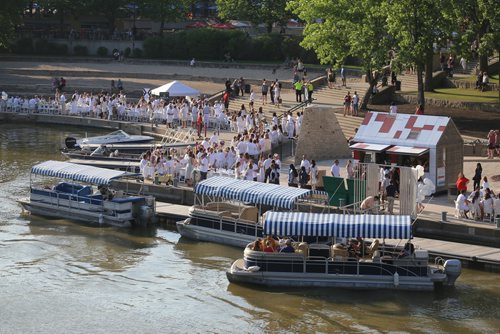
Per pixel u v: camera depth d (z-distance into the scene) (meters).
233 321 56.78
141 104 125.88
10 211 81.00
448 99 111.44
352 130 104.00
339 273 61.50
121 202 76.06
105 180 77.44
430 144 78.56
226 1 168.50
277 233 62.12
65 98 133.75
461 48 102.25
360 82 131.25
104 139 107.50
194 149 93.00
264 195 70.00
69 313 58.00
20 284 62.72
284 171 90.06
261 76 146.62
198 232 72.44
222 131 112.88
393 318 56.91
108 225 76.75
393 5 100.50
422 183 74.69
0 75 153.00
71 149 105.56
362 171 80.06
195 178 84.88
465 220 71.25
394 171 75.06
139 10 172.25
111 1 172.00
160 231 75.56
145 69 156.50
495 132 90.06
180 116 116.69
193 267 66.38
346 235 61.31
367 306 58.78
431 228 70.69
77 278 64.00
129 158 99.06
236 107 124.25
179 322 56.66
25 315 57.62
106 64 162.12
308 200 74.56
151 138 109.81
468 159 90.38
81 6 172.62
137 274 64.88
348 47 109.25
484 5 99.12
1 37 155.50
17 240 72.38
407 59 101.12
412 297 60.16
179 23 192.12
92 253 69.44
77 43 170.50
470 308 58.31
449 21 100.12
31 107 133.50
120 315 57.72
